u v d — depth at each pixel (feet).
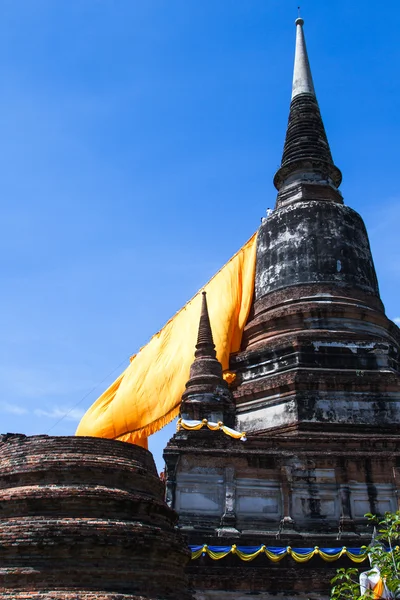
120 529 55.72
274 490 100.12
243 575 90.84
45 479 58.75
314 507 99.14
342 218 143.64
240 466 100.83
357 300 134.51
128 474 60.54
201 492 98.58
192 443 102.27
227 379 129.39
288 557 92.48
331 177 157.58
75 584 53.11
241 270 149.48
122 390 155.84
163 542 58.08
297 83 171.32
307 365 121.70
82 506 57.00
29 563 53.36
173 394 145.18
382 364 123.13
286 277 138.72
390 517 70.90
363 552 92.99
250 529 96.68
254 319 139.44
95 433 153.17
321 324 129.80
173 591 58.23
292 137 161.79
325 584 91.04
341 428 112.78
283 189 156.15
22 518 55.93
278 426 115.75
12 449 61.67
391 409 116.16
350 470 101.40
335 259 138.21
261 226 150.92
